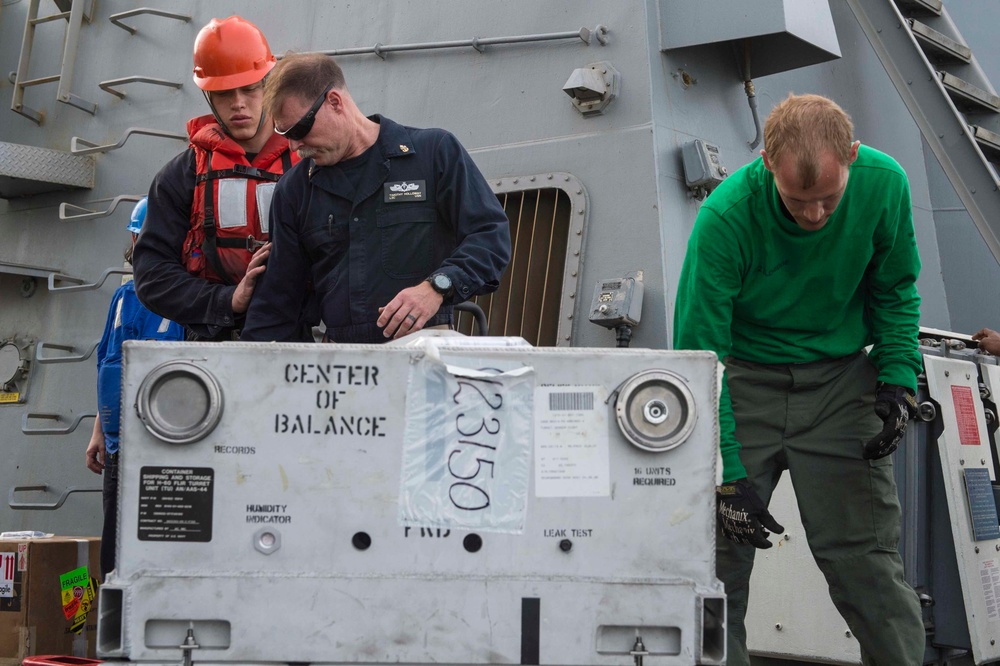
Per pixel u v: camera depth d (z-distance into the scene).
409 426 2.06
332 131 2.85
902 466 3.49
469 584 2.02
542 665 2.01
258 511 2.05
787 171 2.58
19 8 5.83
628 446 2.05
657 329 3.55
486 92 4.12
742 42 4.14
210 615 2.02
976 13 5.99
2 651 3.98
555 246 3.87
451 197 2.93
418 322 2.68
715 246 2.89
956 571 3.54
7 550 4.03
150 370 2.05
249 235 3.39
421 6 4.36
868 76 5.24
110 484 3.78
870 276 3.02
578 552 2.04
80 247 5.23
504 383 2.06
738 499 2.78
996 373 3.96
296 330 3.08
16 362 5.29
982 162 4.62
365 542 2.04
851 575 2.98
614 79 3.81
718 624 2.00
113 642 2.02
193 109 4.97
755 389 3.07
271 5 4.79
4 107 5.66
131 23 5.27
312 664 2.04
